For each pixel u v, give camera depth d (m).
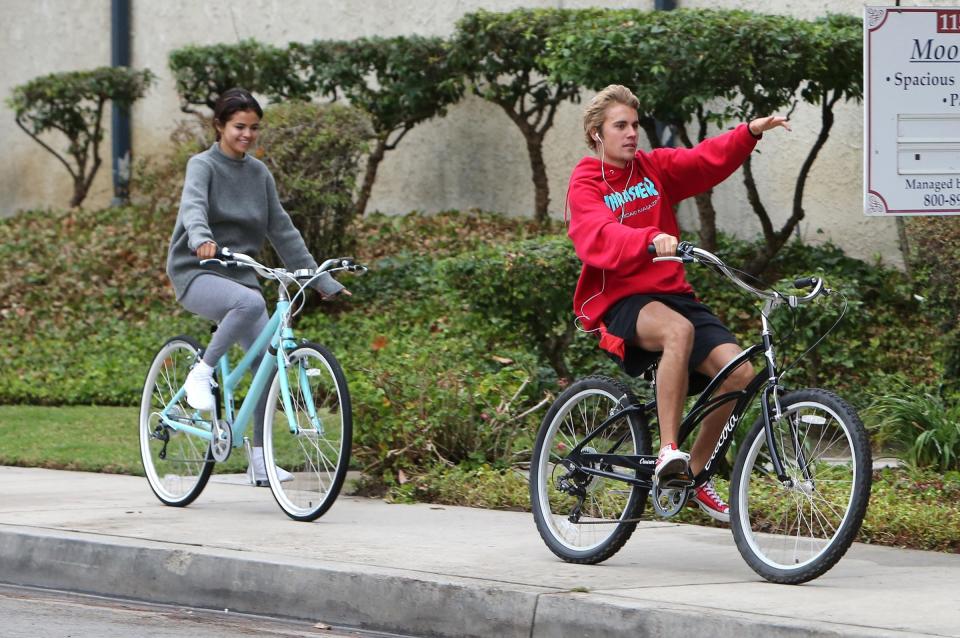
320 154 48.28
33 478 31.42
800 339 35.38
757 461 21.23
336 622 20.48
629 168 21.73
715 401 20.67
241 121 27.55
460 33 54.12
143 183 56.06
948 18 26.08
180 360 28.38
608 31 40.06
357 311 49.62
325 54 57.34
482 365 35.19
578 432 22.62
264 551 22.20
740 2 52.09
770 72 40.00
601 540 21.53
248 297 26.69
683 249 19.62
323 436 25.44
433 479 28.75
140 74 66.38
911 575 20.48
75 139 66.81
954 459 29.31
